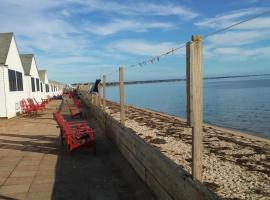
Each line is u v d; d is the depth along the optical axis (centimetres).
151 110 3341
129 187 668
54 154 956
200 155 436
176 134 1378
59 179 722
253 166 823
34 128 1520
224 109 3117
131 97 6088
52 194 631
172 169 504
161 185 562
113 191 647
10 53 2131
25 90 2681
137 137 782
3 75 1967
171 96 5894
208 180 697
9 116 2017
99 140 1198
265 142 1277
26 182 701
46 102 3500
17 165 835
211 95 5188
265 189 640
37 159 897
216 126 1980
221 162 858
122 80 999
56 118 1105
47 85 4997
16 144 1110
